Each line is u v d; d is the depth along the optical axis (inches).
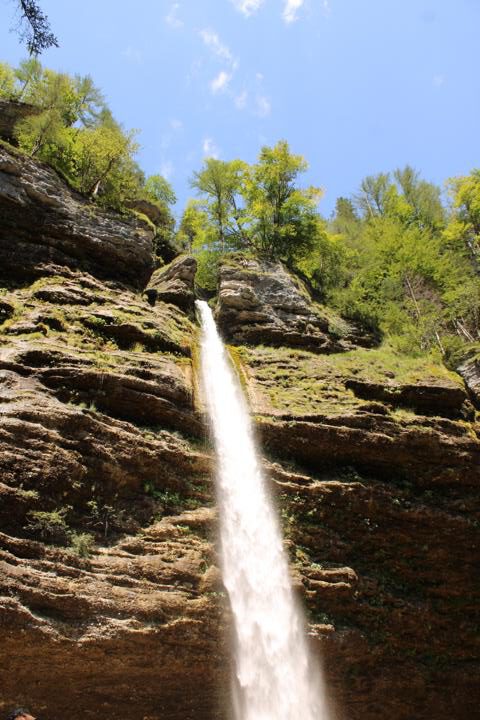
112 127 987.9
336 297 952.3
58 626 353.4
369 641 488.7
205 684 416.5
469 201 1294.3
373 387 666.8
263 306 853.8
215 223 1220.5
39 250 701.9
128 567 408.8
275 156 1147.9
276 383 679.1
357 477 569.0
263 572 476.1
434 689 516.4
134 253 784.3
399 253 1110.4
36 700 370.6
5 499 383.9
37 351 513.3
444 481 591.5
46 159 920.3
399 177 1546.5
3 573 349.7
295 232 1106.1
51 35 350.6
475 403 768.9
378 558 542.9
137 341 623.2
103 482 448.5
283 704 434.3
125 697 398.3
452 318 1005.8
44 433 428.8
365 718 502.3
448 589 552.1
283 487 534.9
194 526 469.7
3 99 935.0
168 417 534.0
